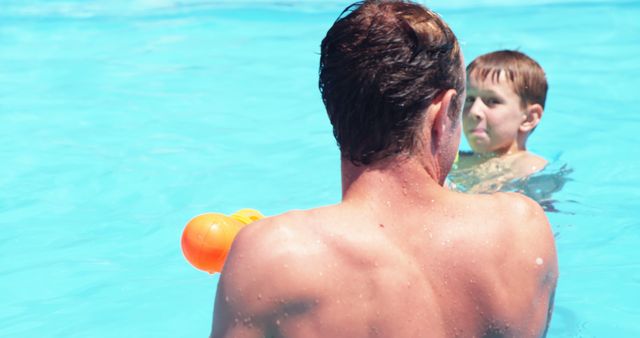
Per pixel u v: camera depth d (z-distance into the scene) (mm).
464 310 2023
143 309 3807
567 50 8055
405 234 2029
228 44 8625
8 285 4051
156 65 7949
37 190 5180
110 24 9453
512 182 5176
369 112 1994
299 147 5879
